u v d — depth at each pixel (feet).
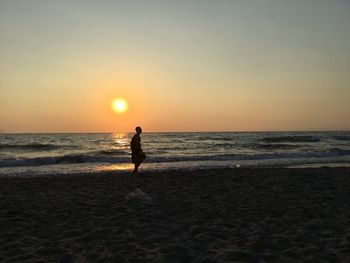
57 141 216.95
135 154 56.08
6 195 37.32
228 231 23.75
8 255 19.25
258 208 30.83
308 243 21.12
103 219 26.94
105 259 18.58
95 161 84.99
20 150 135.64
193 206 31.71
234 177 50.65
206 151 128.16
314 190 40.06
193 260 18.45
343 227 24.48
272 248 20.34
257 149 140.26
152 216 27.94
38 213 28.96
